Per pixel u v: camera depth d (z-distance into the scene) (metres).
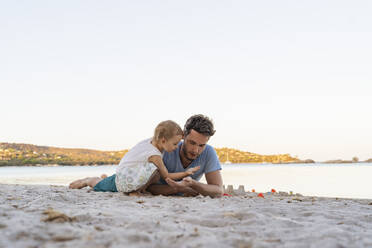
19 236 1.48
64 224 1.79
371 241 1.69
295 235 1.82
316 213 2.59
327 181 14.76
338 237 1.77
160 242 1.53
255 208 2.75
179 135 3.64
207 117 3.64
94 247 1.37
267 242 1.63
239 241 1.60
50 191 4.00
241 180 15.66
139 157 3.80
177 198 3.49
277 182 14.20
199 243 1.53
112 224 1.93
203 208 2.69
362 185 12.25
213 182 4.09
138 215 2.24
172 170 4.05
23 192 3.75
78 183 4.94
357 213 2.73
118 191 3.90
